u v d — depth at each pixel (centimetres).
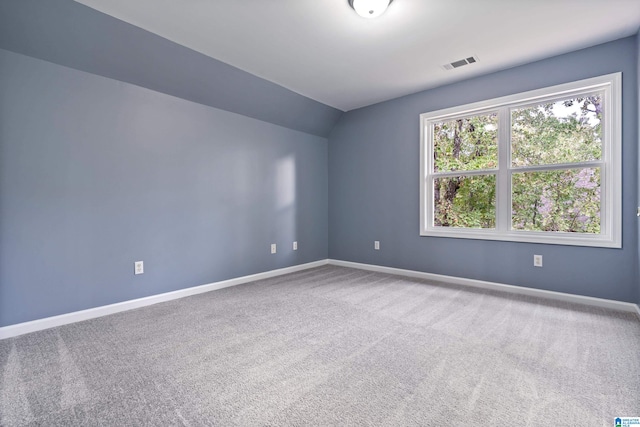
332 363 183
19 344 208
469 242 351
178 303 296
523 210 319
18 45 220
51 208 239
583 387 157
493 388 157
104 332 228
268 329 233
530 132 314
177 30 242
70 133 247
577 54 280
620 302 267
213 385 162
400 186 404
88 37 233
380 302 295
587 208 286
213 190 345
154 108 296
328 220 487
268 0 205
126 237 279
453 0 207
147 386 161
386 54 283
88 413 140
